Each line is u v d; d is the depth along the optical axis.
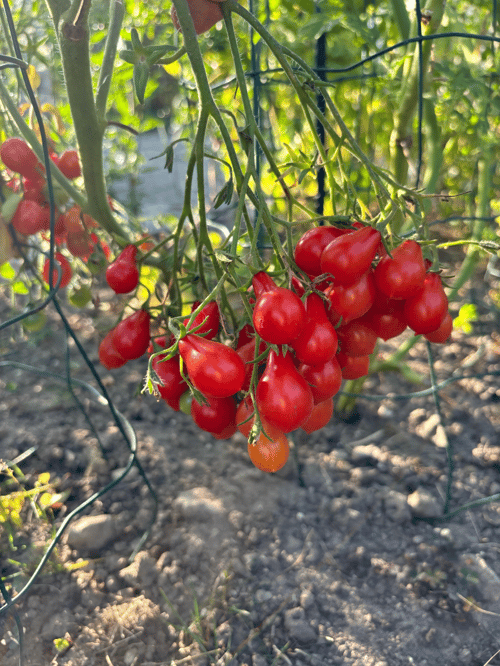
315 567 0.55
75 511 0.51
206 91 0.31
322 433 0.72
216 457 0.68
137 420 0.74
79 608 0.52
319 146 0.34
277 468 0.30
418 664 0.47
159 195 1.29
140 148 1.54
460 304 0.94
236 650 0.49
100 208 0.45
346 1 0.63
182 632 0.50
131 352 0.36
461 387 0.79
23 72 0.35
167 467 0.66
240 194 0.29
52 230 0.38
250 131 0.31
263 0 0.64
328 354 0.28
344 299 0.29
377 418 0.75
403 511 0.60
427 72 0.60
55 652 0.49
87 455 0.68
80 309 0.98
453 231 1.13
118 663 0.48
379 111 0.74
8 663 0.48
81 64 0.38
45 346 0.89
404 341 0.89
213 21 0.31
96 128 0.42
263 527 0.59
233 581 0.54
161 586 0.54
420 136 0.51
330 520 0.60
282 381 0.28
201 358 0.27
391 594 0.53
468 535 0.58
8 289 1.01
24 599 0.53
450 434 0.70
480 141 0.73
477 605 0.52
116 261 0.37
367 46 0.68
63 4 0.38
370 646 0.49
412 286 0.29
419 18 0.47
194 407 0.33
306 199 0.75
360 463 0.67
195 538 0.58
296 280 0.31
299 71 0.33
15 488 0.63
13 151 0.42
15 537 0.59
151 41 0.81
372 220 0.30
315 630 0.50
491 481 0.64
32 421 0.73
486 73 0.67
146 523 0.60
